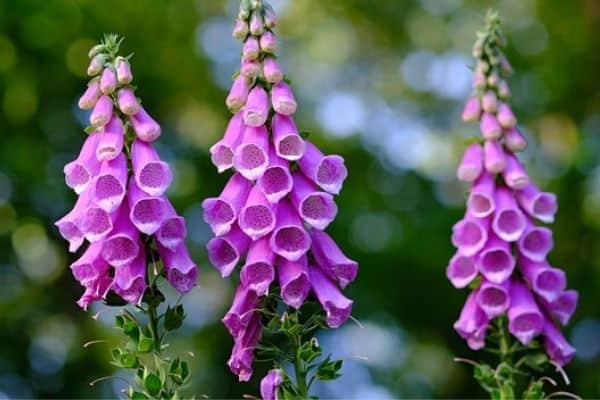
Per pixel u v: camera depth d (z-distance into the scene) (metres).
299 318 5.29
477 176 6.24
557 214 17.45
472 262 6.10
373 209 19.09
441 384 18.14
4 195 18.05
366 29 22.59
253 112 5.08
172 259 4.90
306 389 5.03
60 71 18.11
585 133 18.66
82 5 18.33
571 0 20.27
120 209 4.91
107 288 4.89
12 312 17.80
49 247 18.11
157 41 19.27
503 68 6.46
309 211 5.07
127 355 4.94
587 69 19.53
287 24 22.64
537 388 5.81
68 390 17.55
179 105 19.39
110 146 4.92
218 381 17.42
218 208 5.09
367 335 17.91
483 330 6.04
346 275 5.09
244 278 4.95
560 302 6.13
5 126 18.06
